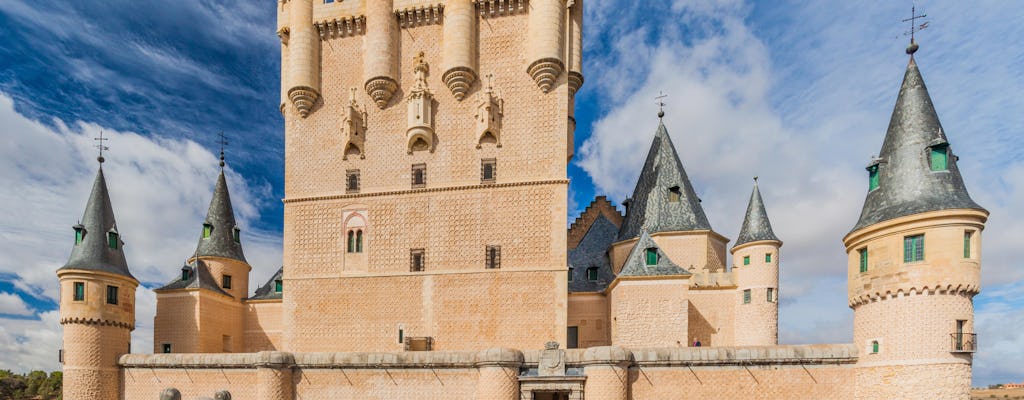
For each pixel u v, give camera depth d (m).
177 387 35.12
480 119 38.31
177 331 44.09
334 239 39.56
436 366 31.69
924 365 24.70
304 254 39.72
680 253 43.94
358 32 41.00
